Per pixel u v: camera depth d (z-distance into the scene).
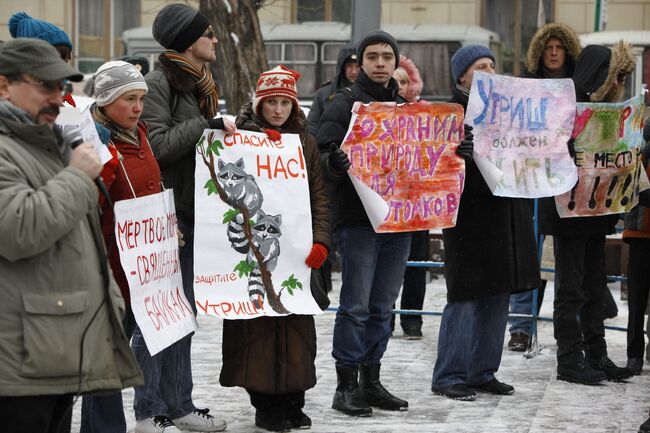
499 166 9.94
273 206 8.54
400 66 15.38
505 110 9.97
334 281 18.86
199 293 8.27
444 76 32.56
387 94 9.47
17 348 5.55
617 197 10.53
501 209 9.77
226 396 9.90
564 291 10.57
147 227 7.56
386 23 34.62
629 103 10.56
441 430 8.68
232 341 8.48
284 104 8.67
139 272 7.44
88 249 5.81
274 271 8.53
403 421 8.99
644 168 11.20
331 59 32.69
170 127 8.42
